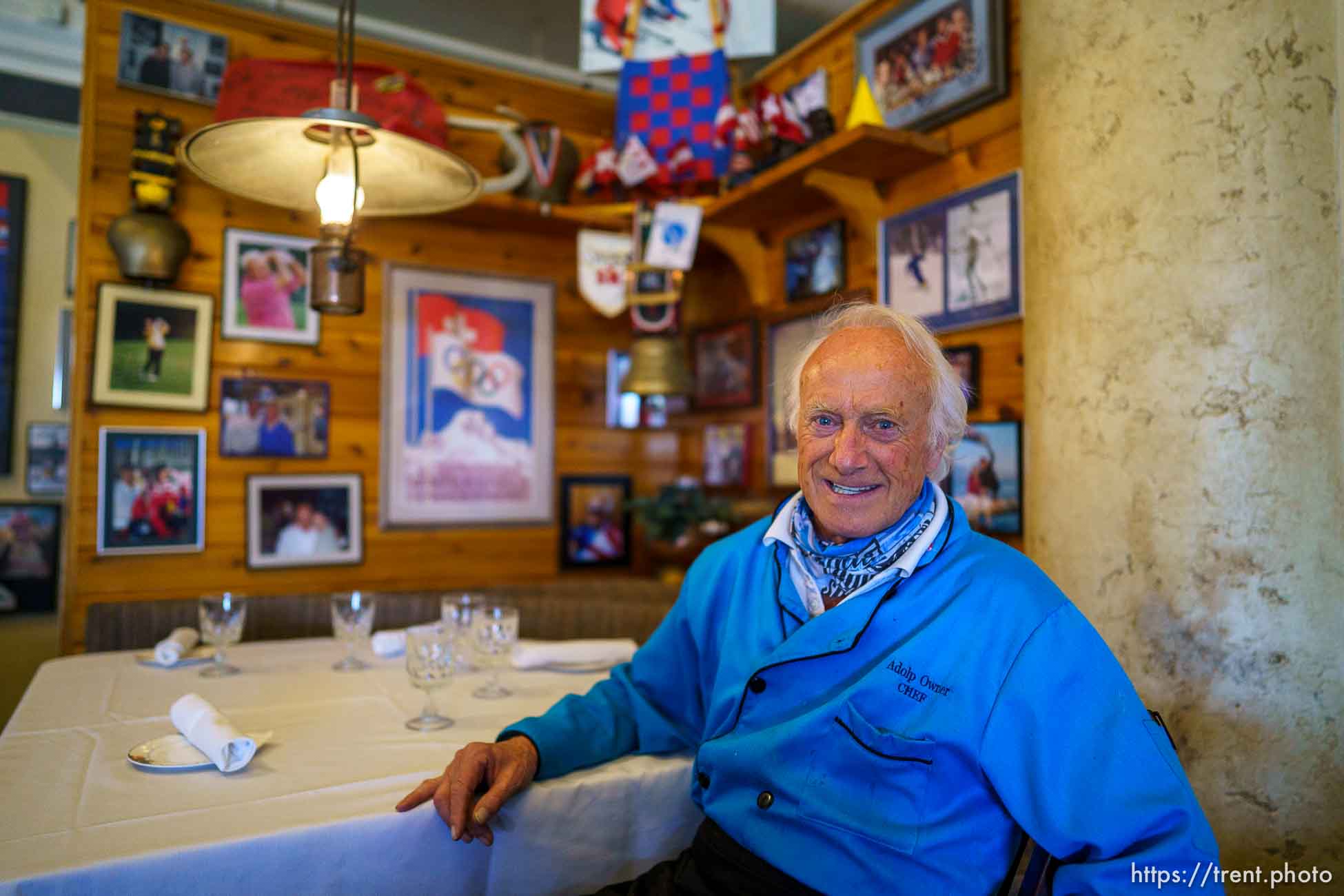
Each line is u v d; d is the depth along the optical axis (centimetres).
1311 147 127
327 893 90
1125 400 139
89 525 239
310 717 132
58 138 368
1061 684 89
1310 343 127
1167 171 135
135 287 246
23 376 363
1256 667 127
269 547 263
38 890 77
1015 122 211
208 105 256
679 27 232
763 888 96
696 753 118
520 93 302
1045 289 156
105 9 242
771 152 263
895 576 99
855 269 265
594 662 170
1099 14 145
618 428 328
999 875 89
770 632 107
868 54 255
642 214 273
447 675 127
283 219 269
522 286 308
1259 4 129
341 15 141
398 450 284
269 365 265
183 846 84
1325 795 125
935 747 90
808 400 104
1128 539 138
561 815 105
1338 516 126
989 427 214
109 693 146
